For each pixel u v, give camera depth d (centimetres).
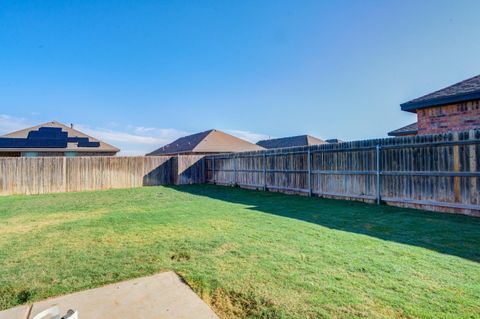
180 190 1254
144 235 470
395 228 478
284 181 1060
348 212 630
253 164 1241
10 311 237
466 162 568
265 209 698
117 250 392
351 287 264
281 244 401
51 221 615
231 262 336
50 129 2242
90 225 559
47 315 224
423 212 611
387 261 326
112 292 267
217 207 746
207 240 430
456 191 586
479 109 612
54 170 1341
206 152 2381
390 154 709
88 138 2238
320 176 909
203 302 246
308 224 521
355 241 406
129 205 832
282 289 264
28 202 957
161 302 247
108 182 1461
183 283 283
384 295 248
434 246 377
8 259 364
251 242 414
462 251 355
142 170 1550
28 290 276
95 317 224
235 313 232
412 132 977
